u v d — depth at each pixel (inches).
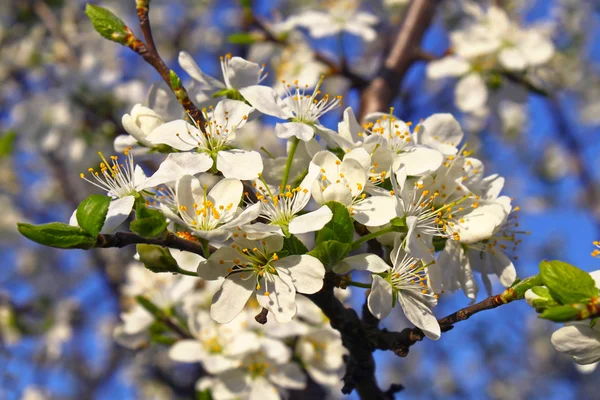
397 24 21.7
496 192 11.6
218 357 14.1
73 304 25.0
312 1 26.9
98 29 11.2
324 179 10.6
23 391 24.9
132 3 33.7
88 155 21.0
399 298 10.6
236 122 10.9
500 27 17.8
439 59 18.4
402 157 11.1
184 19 35.2
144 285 15.1
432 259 10.4
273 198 10.5
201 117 10.9
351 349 11.4
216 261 10.3
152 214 9.9
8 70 25.5
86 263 28.1
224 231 10.0
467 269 11.2
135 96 20.9
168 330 14.8
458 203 11.1
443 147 11.6
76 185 27.4
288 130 10.8
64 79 20.9
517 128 28.7
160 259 10.4
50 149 21.3
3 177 29.7
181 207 10.3
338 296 13.8
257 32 18.8
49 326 23.9
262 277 10.3
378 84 18.0
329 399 22.9
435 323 10.6
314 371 14.1
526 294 10.1
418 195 11.0
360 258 10.4
